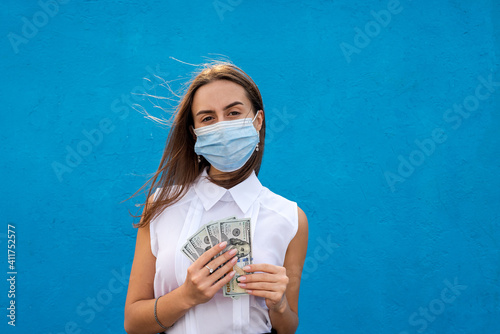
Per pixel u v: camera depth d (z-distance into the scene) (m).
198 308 2.01
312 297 4.02
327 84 4.10
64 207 3.96
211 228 1.98
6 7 4.00
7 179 3.94
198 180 2.19
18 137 3.96
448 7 4.17
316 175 4.07
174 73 4.06
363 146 4.09
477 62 4.15
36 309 3.90
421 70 4.14
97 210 3.98
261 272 1.99
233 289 1.96
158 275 2.06
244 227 1.98
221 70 2.13
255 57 4.09
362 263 4.05
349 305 4.04
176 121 2.18
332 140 4.09
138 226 2.16
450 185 4.10
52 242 3.94
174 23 4.07
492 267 4.08
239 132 2.06
